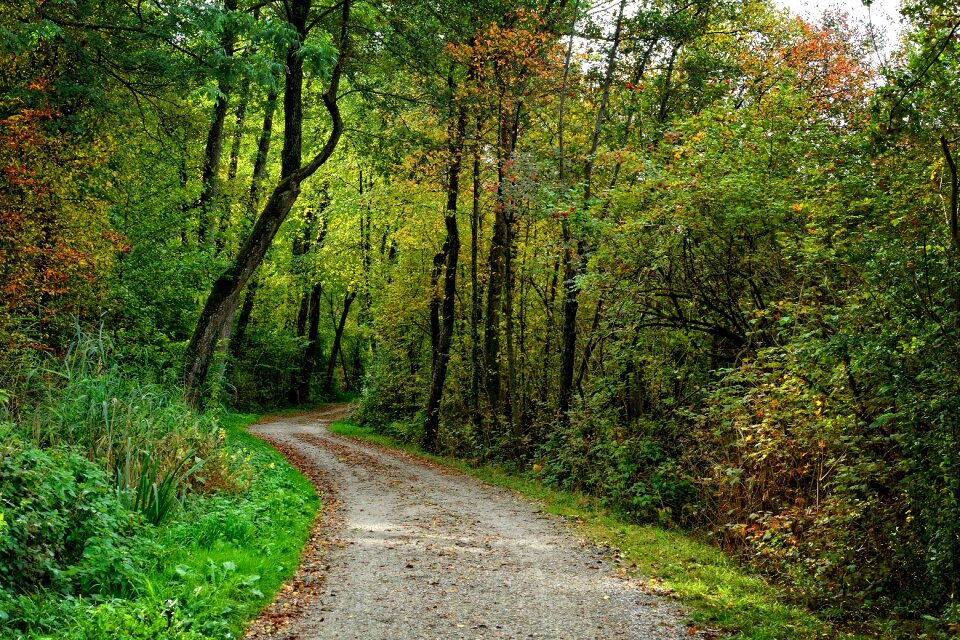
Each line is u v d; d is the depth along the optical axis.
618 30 18.14
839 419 7.54
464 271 26.20
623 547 9.68
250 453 14.38
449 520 11.49
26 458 6.55
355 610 6.56
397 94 19.25
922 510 6.74
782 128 11.89
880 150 7.44
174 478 8.88
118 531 6.79
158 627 4.97
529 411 21.30
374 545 9.36
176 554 7.03
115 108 14.59
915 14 6.70
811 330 8.40
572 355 17.84
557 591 7.39
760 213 10.96
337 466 18.42
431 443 23.59
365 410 32.69
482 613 6.60
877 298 7.18
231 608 6.01
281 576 7.41
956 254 6.55
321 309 50.16
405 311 27.84
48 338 12.27
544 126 22.17
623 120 20.98
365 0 17.39
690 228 12.07
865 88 13.84
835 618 6.85
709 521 10.86
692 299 13.09
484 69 19.17
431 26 17.81
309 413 40.56
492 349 20.91
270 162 31.62
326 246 30.92
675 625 6.36
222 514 8.61
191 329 20.16
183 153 19.89
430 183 22.88
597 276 13.19
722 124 11.95
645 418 13.93
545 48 18.33
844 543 7.43
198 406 15.65
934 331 6.38
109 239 13.44
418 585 7.47
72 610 5.04
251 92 19.97
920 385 6.62
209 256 18.88
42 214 11.80
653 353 13.85
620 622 6.42
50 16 12.71
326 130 28.41
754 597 7.35
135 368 12.53
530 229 21.83
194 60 14.23
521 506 13.33
